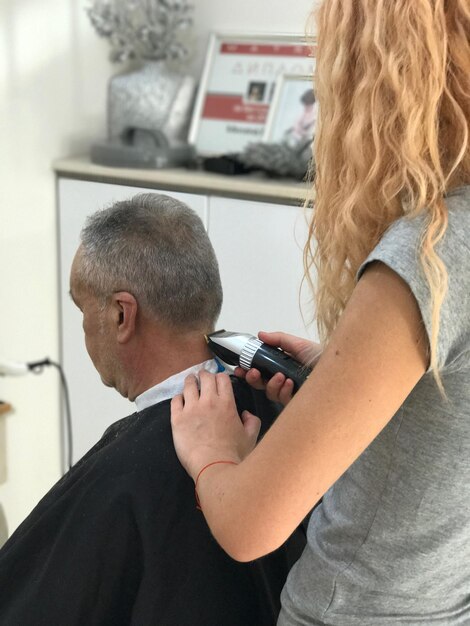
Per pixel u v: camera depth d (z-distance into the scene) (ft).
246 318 6.57
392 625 2.89
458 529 2.71
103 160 6.75
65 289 7.16
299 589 3.08
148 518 3.32
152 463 3.38
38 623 3.45
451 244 2.29
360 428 2.32
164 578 3.34
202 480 2.74
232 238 6.41
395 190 2.42
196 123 7.45
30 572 3.54
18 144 6.39
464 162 2.42
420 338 2.27
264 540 2.45
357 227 2.54
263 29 7.23
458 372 2.41
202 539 3.38
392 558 2.81
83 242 3.63
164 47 7.08
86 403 7.38
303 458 2.35
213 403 3.10
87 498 3.42
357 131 2.45
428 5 2.29
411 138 2.35
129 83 7.00
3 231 6.40
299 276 6.23
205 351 3.69
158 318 3.54
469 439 2.52
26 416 7.01
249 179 6.39
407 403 2.57
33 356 7.04
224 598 3.44
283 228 6.20
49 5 6.44
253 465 2.46
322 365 2.37
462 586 2.89
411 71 2.33
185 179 6.40
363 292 2.34
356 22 2.47
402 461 2.65
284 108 7.10
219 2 7.36
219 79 7.42
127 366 3.68
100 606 3.43
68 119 6.94
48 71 6.57
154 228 3.54
